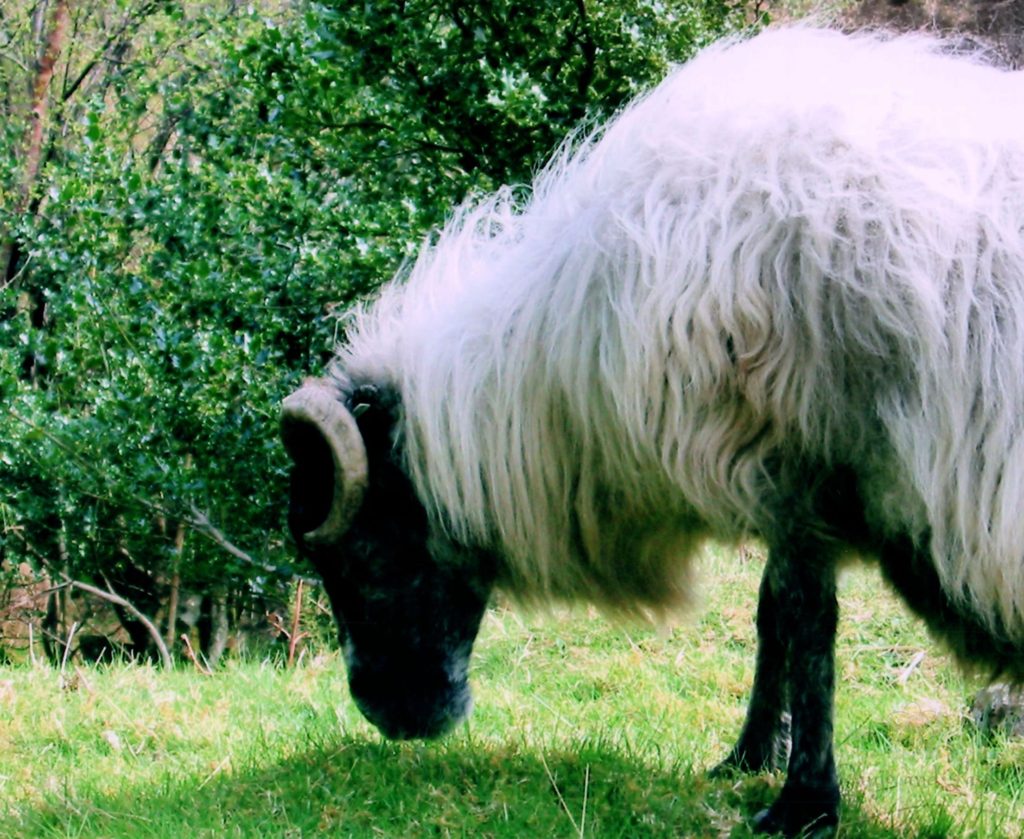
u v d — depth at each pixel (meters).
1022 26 11.51
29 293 14.88
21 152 15.34
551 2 7.53
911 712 5.52
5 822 3.99
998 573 3.32
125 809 3.98
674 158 3.56
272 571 8.40
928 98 3.55
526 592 4.07
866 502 3.46
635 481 3.66
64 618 14.89
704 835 3.53
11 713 5.45
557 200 3.86
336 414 3.80
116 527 10.57
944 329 3.29
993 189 3.39
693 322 3.43
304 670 6.46
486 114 7.71
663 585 4.07
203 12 13.91
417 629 3.97
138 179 8.38
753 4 8.58
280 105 7.93
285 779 4.09
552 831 3.54
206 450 8.54
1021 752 5.03
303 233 8.04
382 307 4.28
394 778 4.04
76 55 16.81
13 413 8.99
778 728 4.16
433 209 7.47
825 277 3.35
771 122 3.50
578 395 3.62
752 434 3.46
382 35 7.63
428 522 3.93
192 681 6.28
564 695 5.90
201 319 8.34
